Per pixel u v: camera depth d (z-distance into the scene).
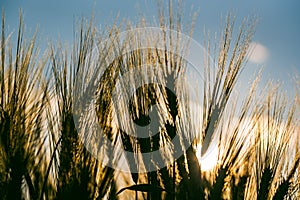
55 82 0.65
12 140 0.64
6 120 0.65
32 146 0.65
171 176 0.65
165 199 0.65
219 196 0.63
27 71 0.66
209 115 0.66
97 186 0.64
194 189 0.64
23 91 0.66
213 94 0.66
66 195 0.62
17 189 0.63
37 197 0.63
